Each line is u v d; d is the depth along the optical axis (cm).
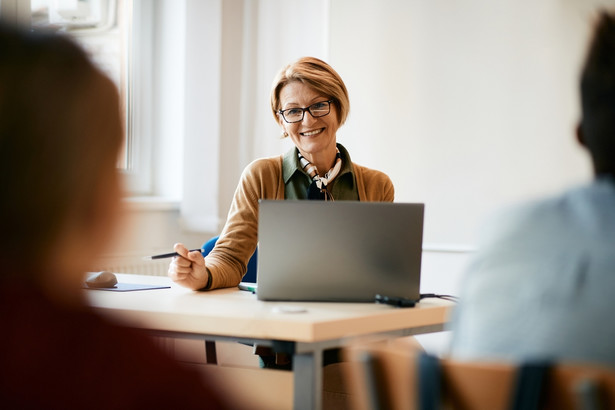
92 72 60
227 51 407
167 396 56
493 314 101
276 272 180
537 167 332
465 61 346
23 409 53
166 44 416
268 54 406
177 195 414
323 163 236
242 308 171
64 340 55
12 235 56
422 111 354
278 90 238
